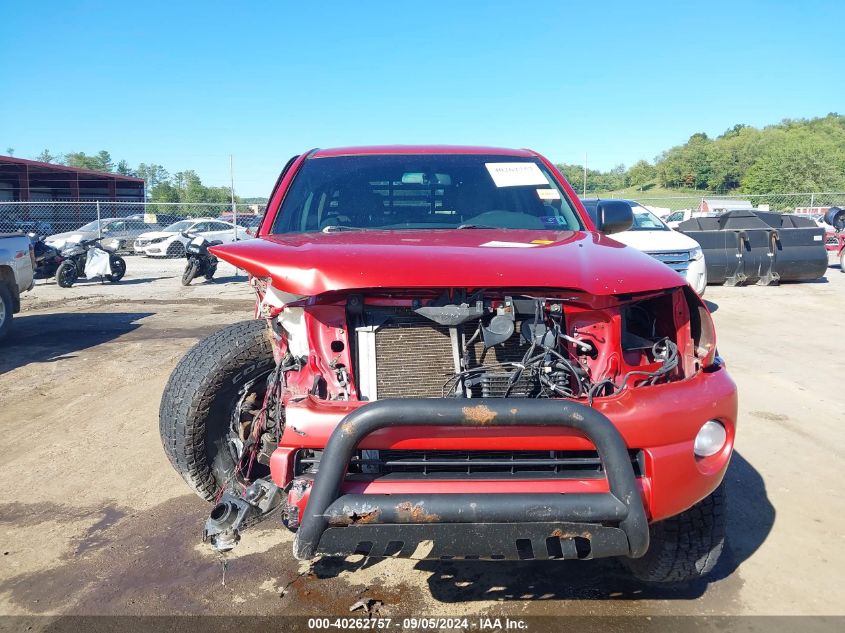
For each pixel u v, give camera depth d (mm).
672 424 2379
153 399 6012
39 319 10586
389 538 2213
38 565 3262
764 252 13242
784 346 8023
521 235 3236
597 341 2652
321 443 2318
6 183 34594
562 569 3221
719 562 3275
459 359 2572
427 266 2502
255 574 3170
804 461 4504
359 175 3998
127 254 24656
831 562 3271
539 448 2303
